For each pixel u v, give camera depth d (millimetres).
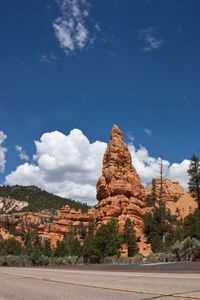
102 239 54875
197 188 90625
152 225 78562
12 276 20000
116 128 93500
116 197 84938
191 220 66125
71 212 142250
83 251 56188
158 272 18125
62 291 11875
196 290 10469
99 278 15820
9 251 94750
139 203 87125
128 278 15141
